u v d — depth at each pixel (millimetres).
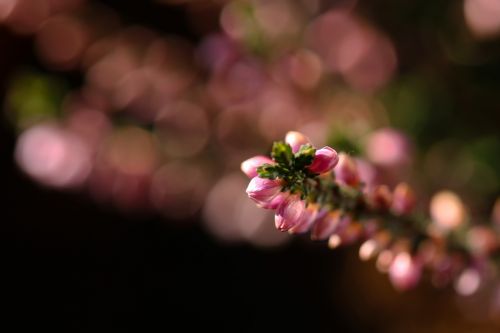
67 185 253
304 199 109
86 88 261
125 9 320
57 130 239
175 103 257
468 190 240
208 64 244
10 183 361
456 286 141
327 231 117
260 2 247
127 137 248
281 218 107
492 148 239
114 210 344
